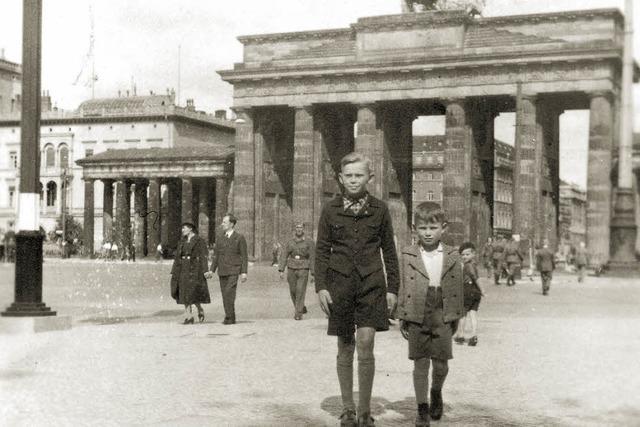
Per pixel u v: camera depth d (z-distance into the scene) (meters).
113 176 118.00
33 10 21.88
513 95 88.38
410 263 11.62
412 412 12.10
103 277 60.28
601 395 12.94
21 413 11.73
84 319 27.48
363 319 11.00
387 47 94.44
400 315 11.49
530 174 87.12
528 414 11.75
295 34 98.38
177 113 133.25
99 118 134.38
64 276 62.16
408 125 104.12
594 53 84.19
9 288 40.12
